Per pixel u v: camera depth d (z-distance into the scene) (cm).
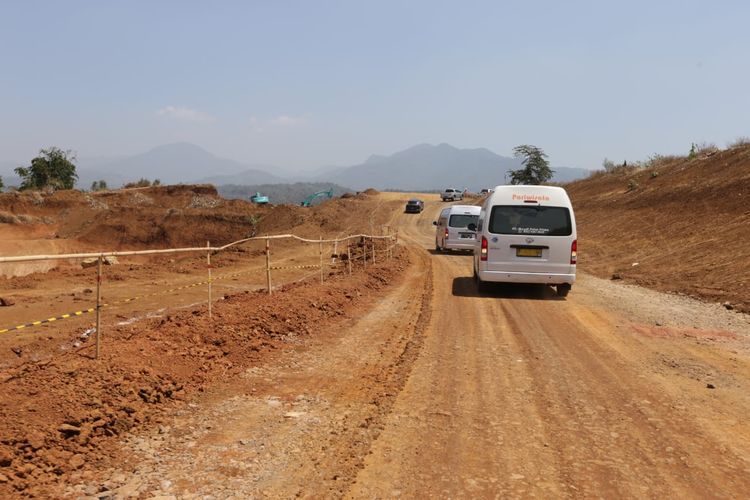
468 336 902
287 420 531
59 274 1684
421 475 423
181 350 693
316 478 415
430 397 605
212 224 5678
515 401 595
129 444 463
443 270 1908
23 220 5706
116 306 1123
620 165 5006
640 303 1237
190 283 1526
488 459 453
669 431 516
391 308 1153
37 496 369
